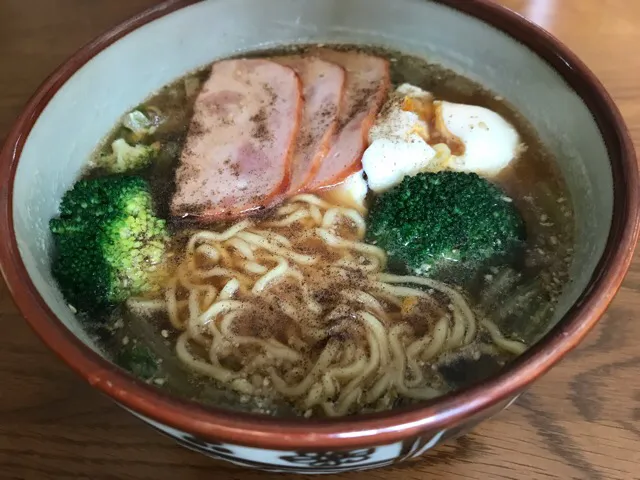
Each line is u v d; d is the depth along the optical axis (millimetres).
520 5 222
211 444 102
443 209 150
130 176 165
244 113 177
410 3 177
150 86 183
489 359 138
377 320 146
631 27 214
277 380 137
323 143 169
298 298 152
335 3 185
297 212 165
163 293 151
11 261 114
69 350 103
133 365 138
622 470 130
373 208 162
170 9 170
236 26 187
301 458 104
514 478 130
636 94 194
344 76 184
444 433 104
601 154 140
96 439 136
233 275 156
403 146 163
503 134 171
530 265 150
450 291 148
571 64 151
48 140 148
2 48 213
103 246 146
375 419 95
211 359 141
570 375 142
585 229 144
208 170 168
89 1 224
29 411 140
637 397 140
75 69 152
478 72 182
